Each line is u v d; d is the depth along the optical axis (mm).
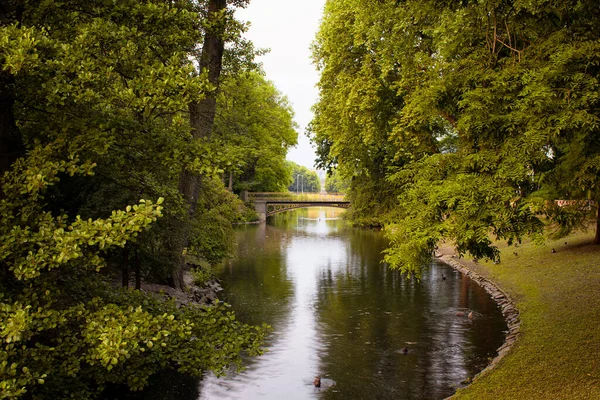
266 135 50469
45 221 6250
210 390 11117
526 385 9812
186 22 8156
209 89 6973
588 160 8680
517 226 8312
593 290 16344
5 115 7027
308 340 14781
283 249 36125
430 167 10344
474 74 9711
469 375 11938
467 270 25812
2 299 6316
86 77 6223
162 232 12430
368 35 20547
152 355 8102
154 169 8766
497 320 16594
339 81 25141
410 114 18969
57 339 6891
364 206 45125
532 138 7844
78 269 8102
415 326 16141
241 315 17625
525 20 9773
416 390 11141
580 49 8109
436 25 15508
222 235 22906
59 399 7250
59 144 6508
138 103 6703
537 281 19734
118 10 7418
